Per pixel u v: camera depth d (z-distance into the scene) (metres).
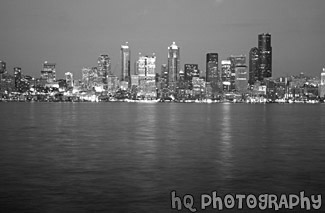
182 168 48.19
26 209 31.97
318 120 150.12
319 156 58.31
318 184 40.19
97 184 39.72
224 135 89.81
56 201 33.94
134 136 87.06
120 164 50.84
